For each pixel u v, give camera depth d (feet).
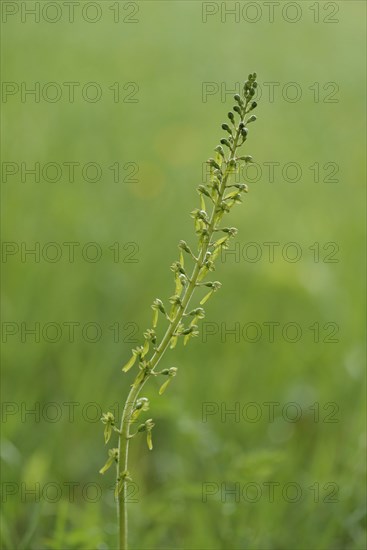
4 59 103.04
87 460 47.62
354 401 54.19
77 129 88.22
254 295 66.85
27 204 73.51
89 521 38.75
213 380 54.29
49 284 63.10
